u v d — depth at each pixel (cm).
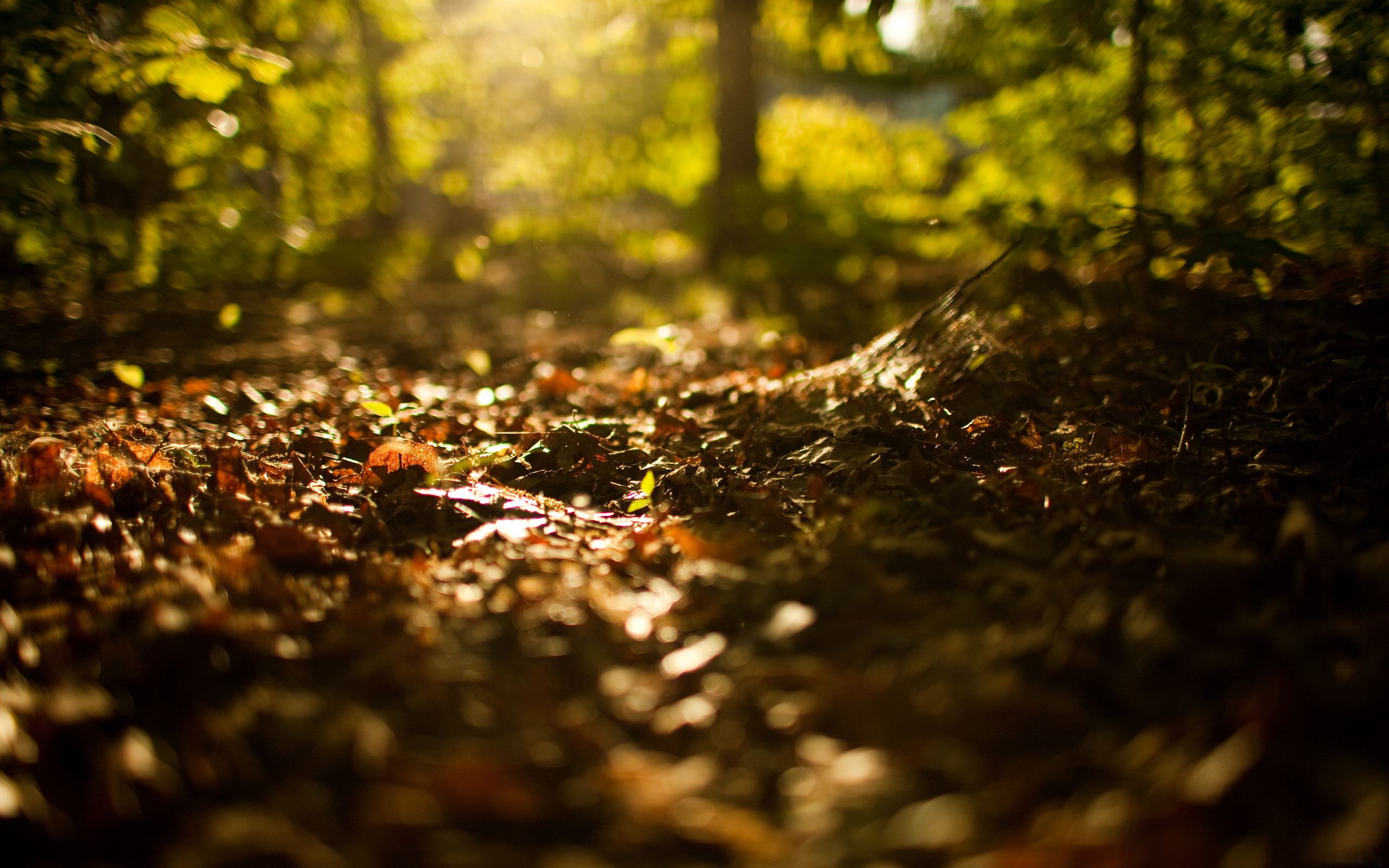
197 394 507
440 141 1306
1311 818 138
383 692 182
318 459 358
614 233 1575
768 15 1294
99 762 157
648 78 1530
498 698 177
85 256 586
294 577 238
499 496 294
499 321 984
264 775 158
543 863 138
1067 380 425
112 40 522
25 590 224
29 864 139
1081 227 477
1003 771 154
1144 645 181
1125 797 144
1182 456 312
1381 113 538
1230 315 496
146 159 586
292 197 793
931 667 182
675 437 397
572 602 215
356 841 142
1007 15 791
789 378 482
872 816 145
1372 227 528
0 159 466
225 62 506
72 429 405
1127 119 665
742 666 188
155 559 243
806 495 304
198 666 188
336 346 759
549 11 1400
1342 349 408
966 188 845
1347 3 520
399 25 1090
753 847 139
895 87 1692
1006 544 233
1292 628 179
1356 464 290
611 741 169
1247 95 582
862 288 1062
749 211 1234
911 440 342
